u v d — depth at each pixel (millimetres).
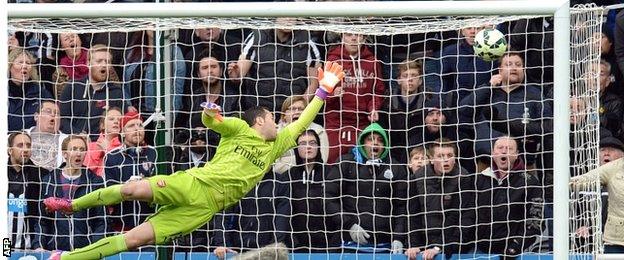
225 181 27109
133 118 31828
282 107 32031
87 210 32250
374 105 32250
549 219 31406
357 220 31219
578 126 27703
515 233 31266
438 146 31188
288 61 32281
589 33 27141
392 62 33031
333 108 32094
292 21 28578
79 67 33219
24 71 33281
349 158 31297
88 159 31859
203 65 32250
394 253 30547
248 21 28250
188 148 32250
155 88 32625
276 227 31500
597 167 26891
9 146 31969
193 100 32625
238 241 31672
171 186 26625
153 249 31516
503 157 31031
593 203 26953
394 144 32438
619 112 32688
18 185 31953
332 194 31281
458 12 24812
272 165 31156
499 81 32031
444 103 32562
